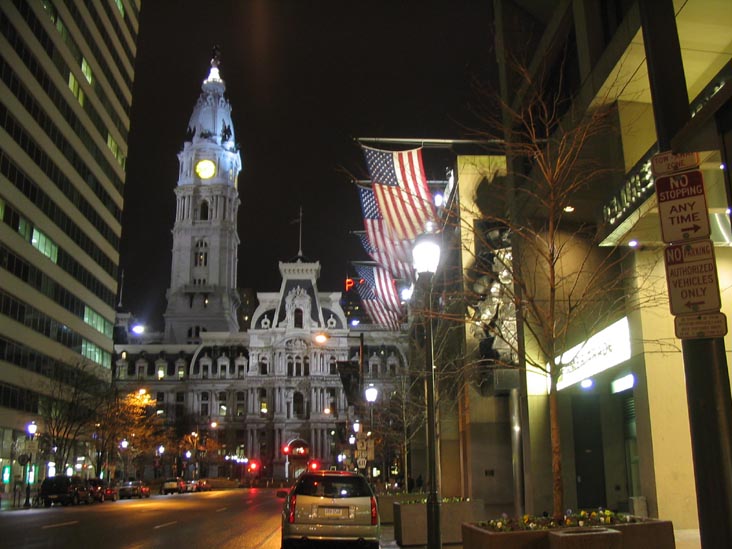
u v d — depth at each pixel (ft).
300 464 464.65
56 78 238.68
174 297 566.77
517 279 55.21
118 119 305.73
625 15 73.97
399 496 98.53
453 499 77.92
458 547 70.23
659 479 66.69
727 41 67.72
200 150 593.42
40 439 227.20
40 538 73.05
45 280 234.79
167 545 67.87
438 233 66.23
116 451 303.89
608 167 78.69
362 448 145.89
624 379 85.61
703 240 25.90
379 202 103.14
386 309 149.59
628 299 72.02
